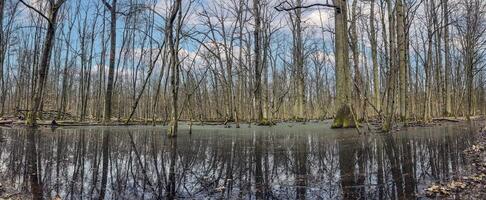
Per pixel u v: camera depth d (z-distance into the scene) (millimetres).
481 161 6336
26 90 35969
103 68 30797
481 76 53344
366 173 5469
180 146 9266
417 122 21219
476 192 4199
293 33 32438
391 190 4395
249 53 29578
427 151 7879
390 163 6348
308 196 4160
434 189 4293
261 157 7219
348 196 4133
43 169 5953
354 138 11070
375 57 28016
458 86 36781
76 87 43219
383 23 20562
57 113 29062
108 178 5258
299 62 32219
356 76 21938
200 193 4363
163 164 6465
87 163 6574
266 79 31984
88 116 36281
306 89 41875
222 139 11258
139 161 6809
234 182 4949
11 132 13750
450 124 20531
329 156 7219
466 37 30984
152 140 10930
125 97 43281
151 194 4320
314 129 15961
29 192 4414
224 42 25406
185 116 35312
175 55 11750
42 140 10750
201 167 6145
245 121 28047
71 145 9492
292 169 5863
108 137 12062
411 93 29656
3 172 5656
